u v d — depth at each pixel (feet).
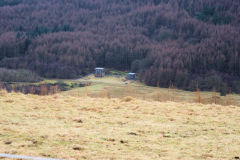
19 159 31.17
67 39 487.61
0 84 198.70
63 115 52.42
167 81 266.98
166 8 636.07
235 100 144.56
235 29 439.22
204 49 337.31
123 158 32.94
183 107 61.46
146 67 333.62
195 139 41.34
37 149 34.83
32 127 43.96
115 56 416.26
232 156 34.86
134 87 247.09
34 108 57.52
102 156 33.27
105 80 321.52
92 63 401.49
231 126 48.47
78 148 35.63
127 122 49.24
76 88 239.30
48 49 419.95
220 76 268.62
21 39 460.96
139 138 40.86
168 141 40.14
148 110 57.98
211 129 46.57
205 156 34.81
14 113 52.37
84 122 48.57
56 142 37.47
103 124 47.78
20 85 214.48
